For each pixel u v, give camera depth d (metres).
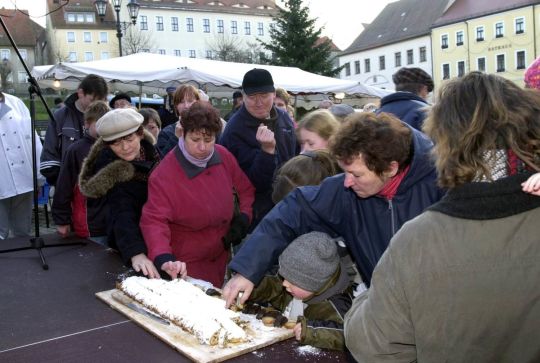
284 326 1.42
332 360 1.23
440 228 0.87
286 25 23.67
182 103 3.25
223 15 49.41
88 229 2.53
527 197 0.83
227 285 1.47
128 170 1.99
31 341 1.39
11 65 34.88
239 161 2.55
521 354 0.86
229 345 1.29
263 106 2.53
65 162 2.66
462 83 0.91
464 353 0.88
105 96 3.31
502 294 0.83
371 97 10.29
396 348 0.93
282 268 1.41
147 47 45.72
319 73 23.58
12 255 2.32
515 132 0.84
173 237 2.05
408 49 42.78
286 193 1.81
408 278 0.88
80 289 1.82
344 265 1.52
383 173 1.22
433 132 0.92
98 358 1.27
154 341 1.36
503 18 35.47
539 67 1.59
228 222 2.12
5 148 3.61
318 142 2.05
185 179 1.96
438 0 42.69
